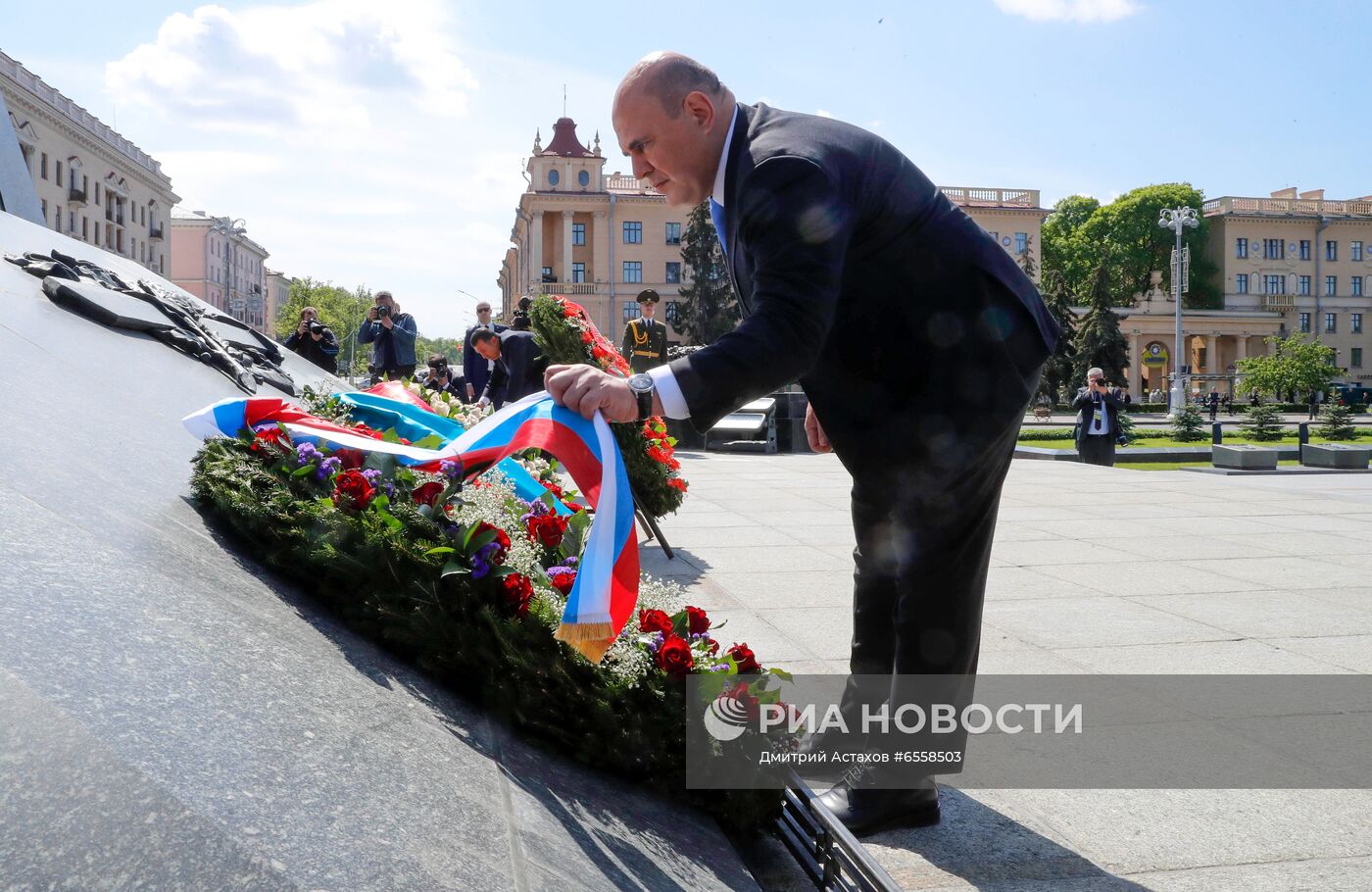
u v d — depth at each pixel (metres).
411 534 1.88
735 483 9.96
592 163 63.50
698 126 1.91
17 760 0.98
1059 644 3.86
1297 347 46.09
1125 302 75.62
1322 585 5.00
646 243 63.25
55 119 52.03
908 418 2.01
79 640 1.26
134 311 4.28
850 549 5.86
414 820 1.21
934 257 1.95
